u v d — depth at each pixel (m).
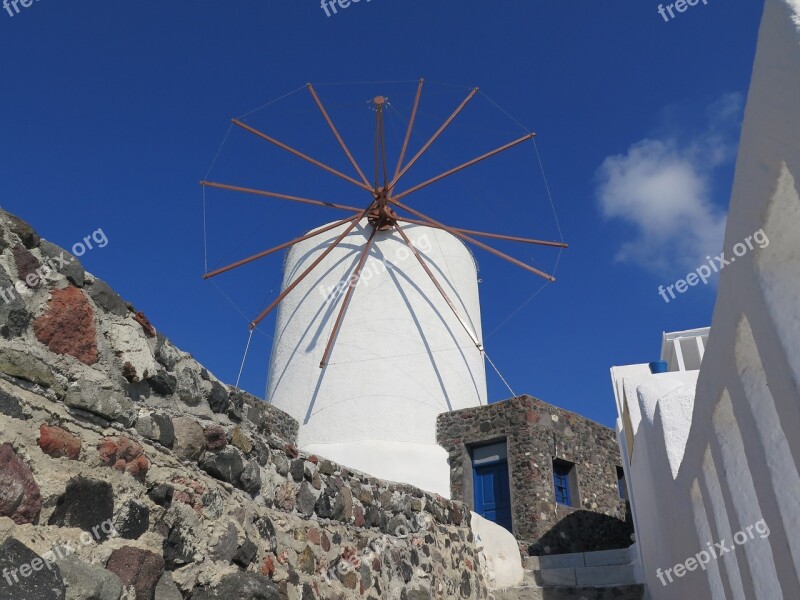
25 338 3.69
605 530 14.84
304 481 6.16
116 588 3.75
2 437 3.38
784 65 2.80
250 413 5.72
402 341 16.92
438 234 18.92
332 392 16.44
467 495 14.66
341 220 18.25
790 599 3.78
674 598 7.58
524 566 12.25
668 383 7.95
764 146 3.10
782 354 3.30
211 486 4.85
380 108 17.66
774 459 3.84
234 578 4.75
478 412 15.28
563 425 15.18
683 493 6.29
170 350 4.81
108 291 4.30
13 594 3.18
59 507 3.62
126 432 4.20
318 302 17.78
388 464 14.93
